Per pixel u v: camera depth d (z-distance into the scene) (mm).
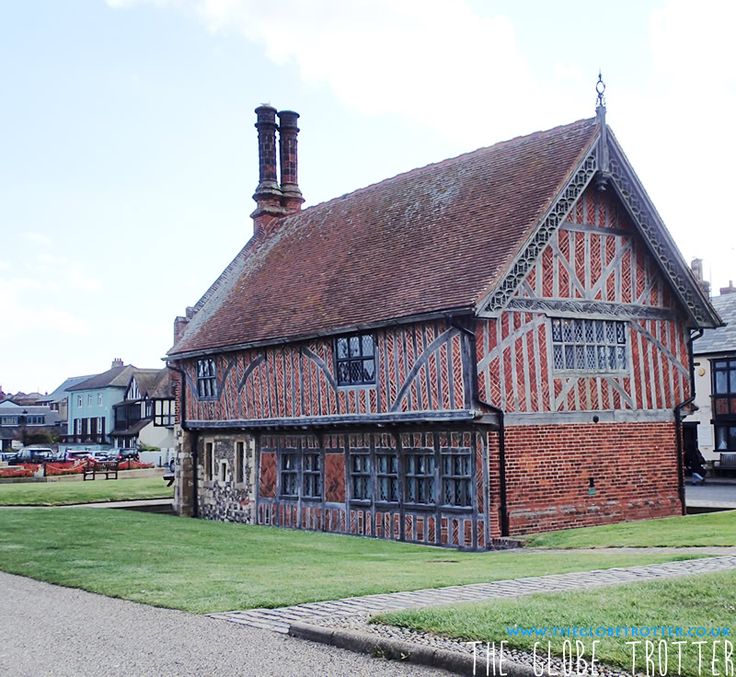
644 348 19703
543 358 17938
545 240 17484
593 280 18906
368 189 25969
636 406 19391
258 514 23641
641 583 8984
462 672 6750
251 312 24500
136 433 76188
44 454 66688
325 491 21203
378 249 21766
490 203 19391
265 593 10336
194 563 13953
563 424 18094
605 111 18703
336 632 7820
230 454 25078
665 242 19828
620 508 18844
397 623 7957
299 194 30469
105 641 8344
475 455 17297
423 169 24172
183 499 26688
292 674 6926
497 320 17328
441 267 18500
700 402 37906
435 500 18203
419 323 17969
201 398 25906
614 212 19406
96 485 37250
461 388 17078
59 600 10867
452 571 11930
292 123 30641
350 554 15414
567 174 17891
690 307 20375
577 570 11039
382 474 19578
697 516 18594
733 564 10703
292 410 21766
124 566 13703
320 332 20125
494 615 7855
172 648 7922
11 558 15016
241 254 29469
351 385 19828
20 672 7344
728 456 36594
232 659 7434
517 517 17266
